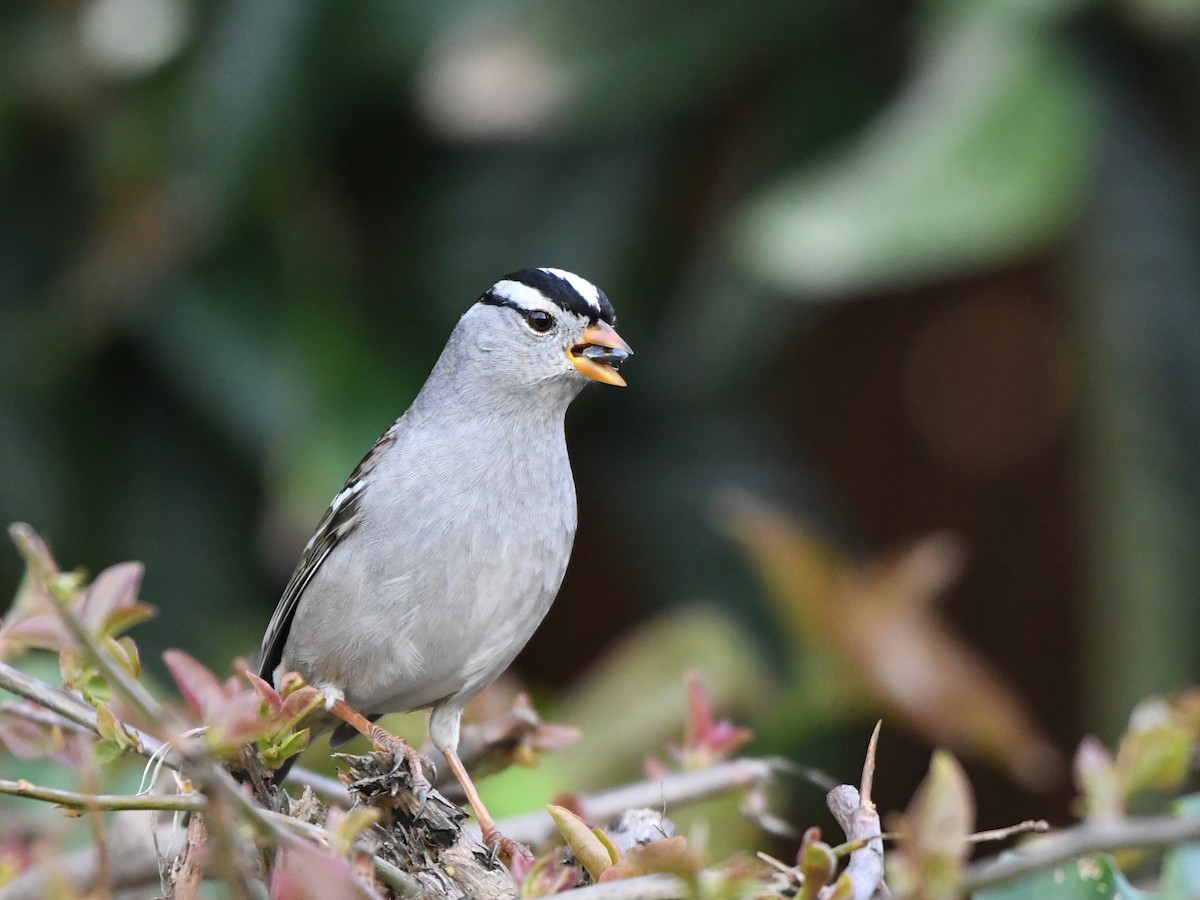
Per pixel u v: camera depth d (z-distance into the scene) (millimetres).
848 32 11688
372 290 11742
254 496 11922
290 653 6961
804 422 13719
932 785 4117
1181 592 10094
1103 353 10531
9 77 11109
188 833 4836
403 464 6742
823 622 9320
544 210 11773
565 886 5008
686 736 6461
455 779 6969
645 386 12055
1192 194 10805
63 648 4758
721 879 4133
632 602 13625
